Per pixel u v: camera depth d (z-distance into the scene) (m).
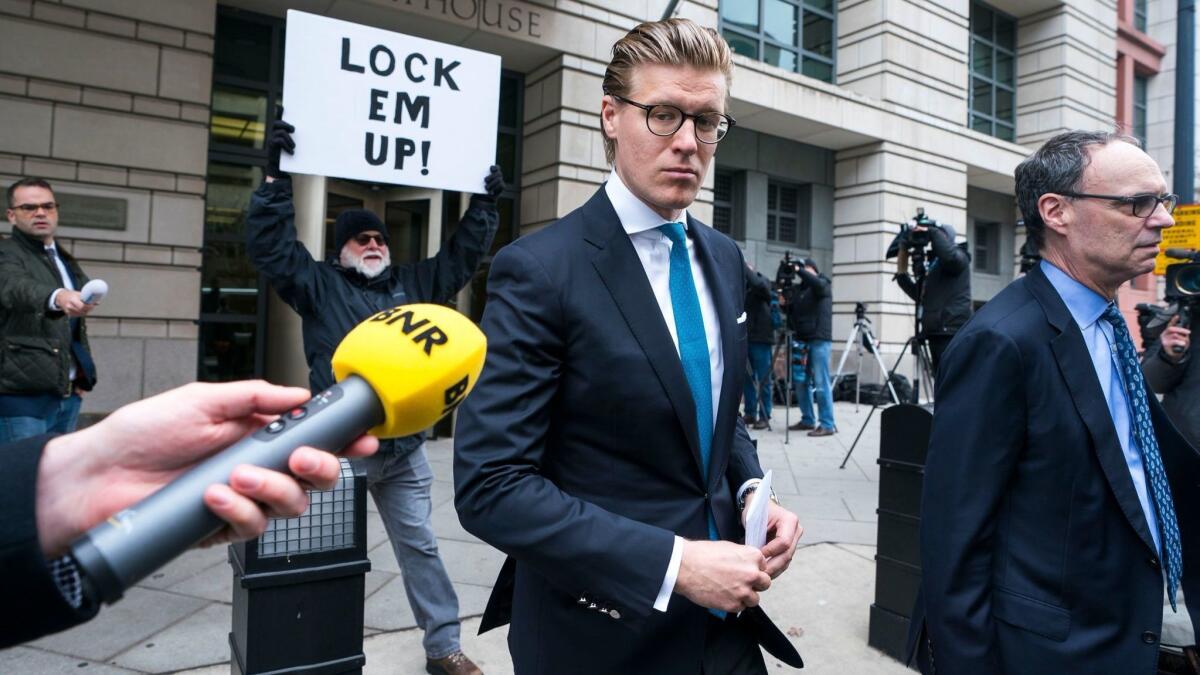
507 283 1.39
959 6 14.42
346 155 3.10
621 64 1.48
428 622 2.96
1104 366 1.74
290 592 2.16
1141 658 1.56
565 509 1.22
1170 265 3.17
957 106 14.39
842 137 13.03
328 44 3.07
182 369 6.66
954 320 6.30
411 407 0.81
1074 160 1.75
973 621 1.61
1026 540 1.64
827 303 8.93
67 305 3.73
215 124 7.20
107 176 6.36
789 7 13.17
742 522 1.56
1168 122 20.78
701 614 1.39
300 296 3.09
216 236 7.21
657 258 1.52
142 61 6.49
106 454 0.78
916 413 3.25
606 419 1.36
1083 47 16.55
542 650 1.40
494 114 3.42
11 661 3.00
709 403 1.51
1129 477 1.61
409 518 2.96
